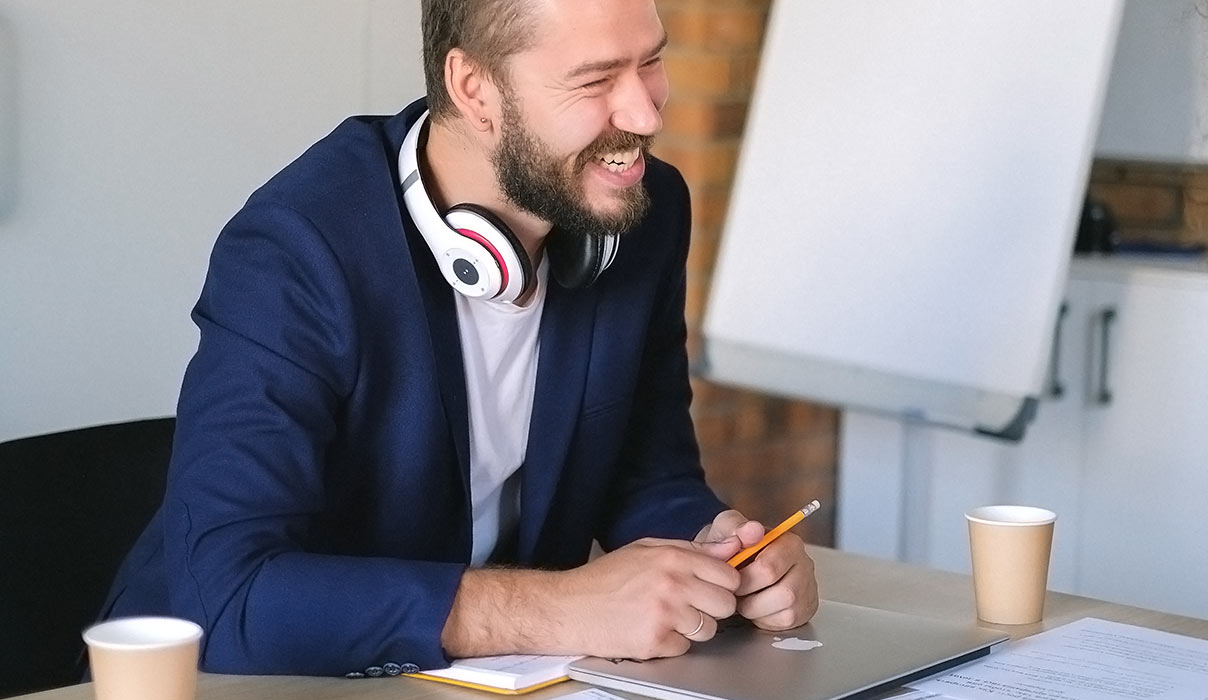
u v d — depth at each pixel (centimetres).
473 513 152
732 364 303
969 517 136
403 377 137
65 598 152
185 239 238
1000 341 266
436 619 117
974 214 270
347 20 256
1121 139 310
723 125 324
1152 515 290
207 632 121
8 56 212
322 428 132
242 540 123
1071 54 260
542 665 117
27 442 152
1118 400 293
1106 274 292
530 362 150
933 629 127
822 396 291
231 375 130
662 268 160
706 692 109
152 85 230
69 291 224
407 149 140
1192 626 134
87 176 223
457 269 135
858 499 342
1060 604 141
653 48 133
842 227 287
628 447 168
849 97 288
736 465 333
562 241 143
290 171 141
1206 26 295
